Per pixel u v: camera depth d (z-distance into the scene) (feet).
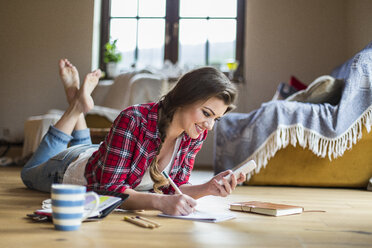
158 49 17.62
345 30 15.98
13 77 17.90
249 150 9.21
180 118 4.47
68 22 17.70
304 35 16.40
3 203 5.42
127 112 4.52
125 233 3.56
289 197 7.11
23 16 17.92
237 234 3.67
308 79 16.37
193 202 4.40
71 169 5.47
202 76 4.24
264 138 9.02
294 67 16.44
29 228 3.67
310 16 16.39
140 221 3.93
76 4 17.70
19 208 4.98
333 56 16.22
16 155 17.39
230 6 17.22
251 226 4.07
